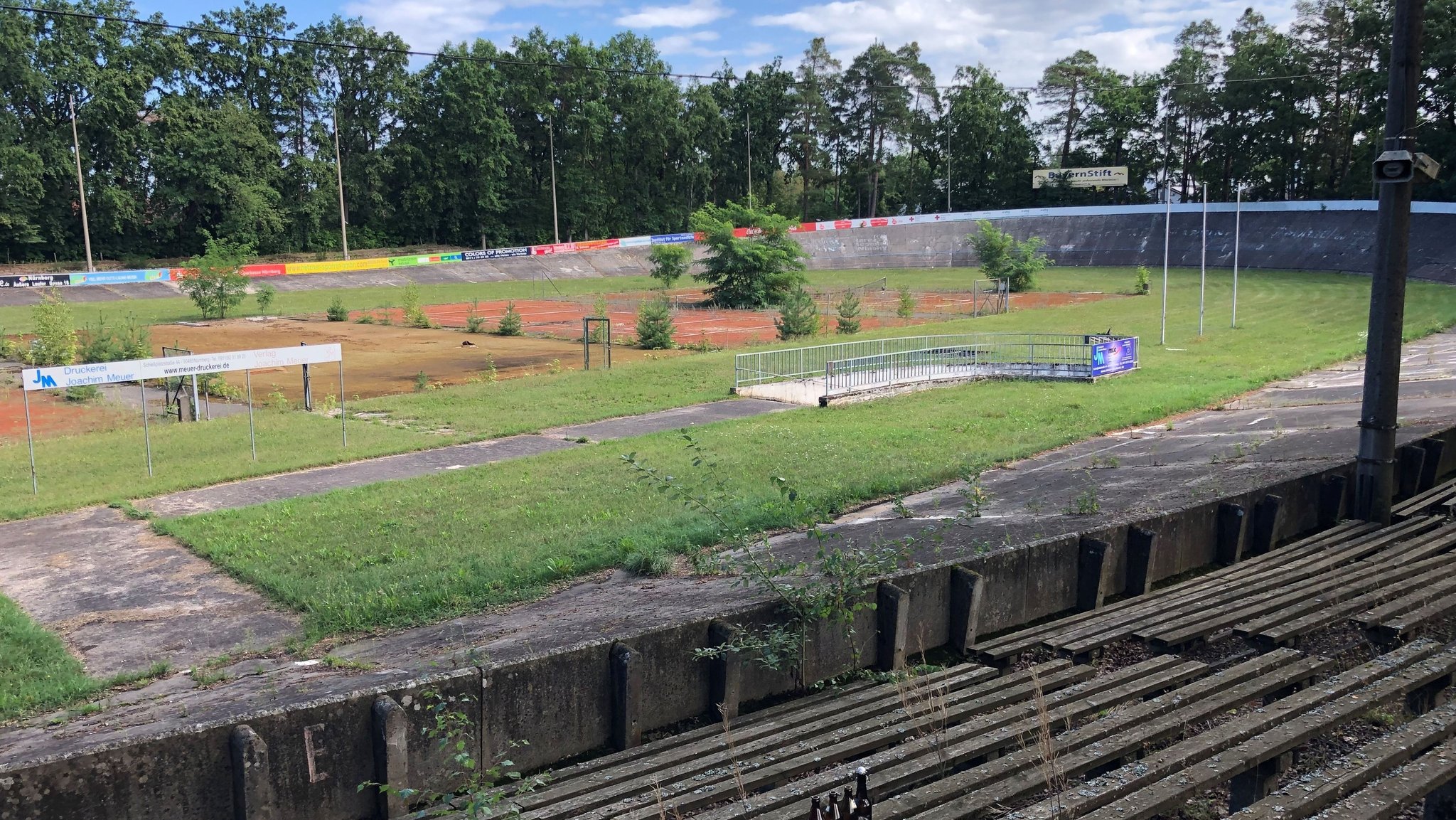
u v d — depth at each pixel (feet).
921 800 16.76
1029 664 28.30
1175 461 58.39
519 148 353.10
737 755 21.11
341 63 323.78
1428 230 231.30
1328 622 25.03
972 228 333.21
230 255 201.16
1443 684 20.83
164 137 284.00
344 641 35.53
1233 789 17.97
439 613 37.65
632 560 42.37
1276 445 58.08
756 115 390.21
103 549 50.83
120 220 275.18
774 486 55.72
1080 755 17.62
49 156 261.85
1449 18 261.65
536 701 23.90
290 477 69.05
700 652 25.84
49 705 30.42
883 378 106.42
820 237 336.70
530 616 36.32
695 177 376.68
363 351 150.92
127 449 78.79
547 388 108.88
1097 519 40.91
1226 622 26.50
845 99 396.98
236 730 20.21
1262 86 317.01
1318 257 254.47
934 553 37.96
